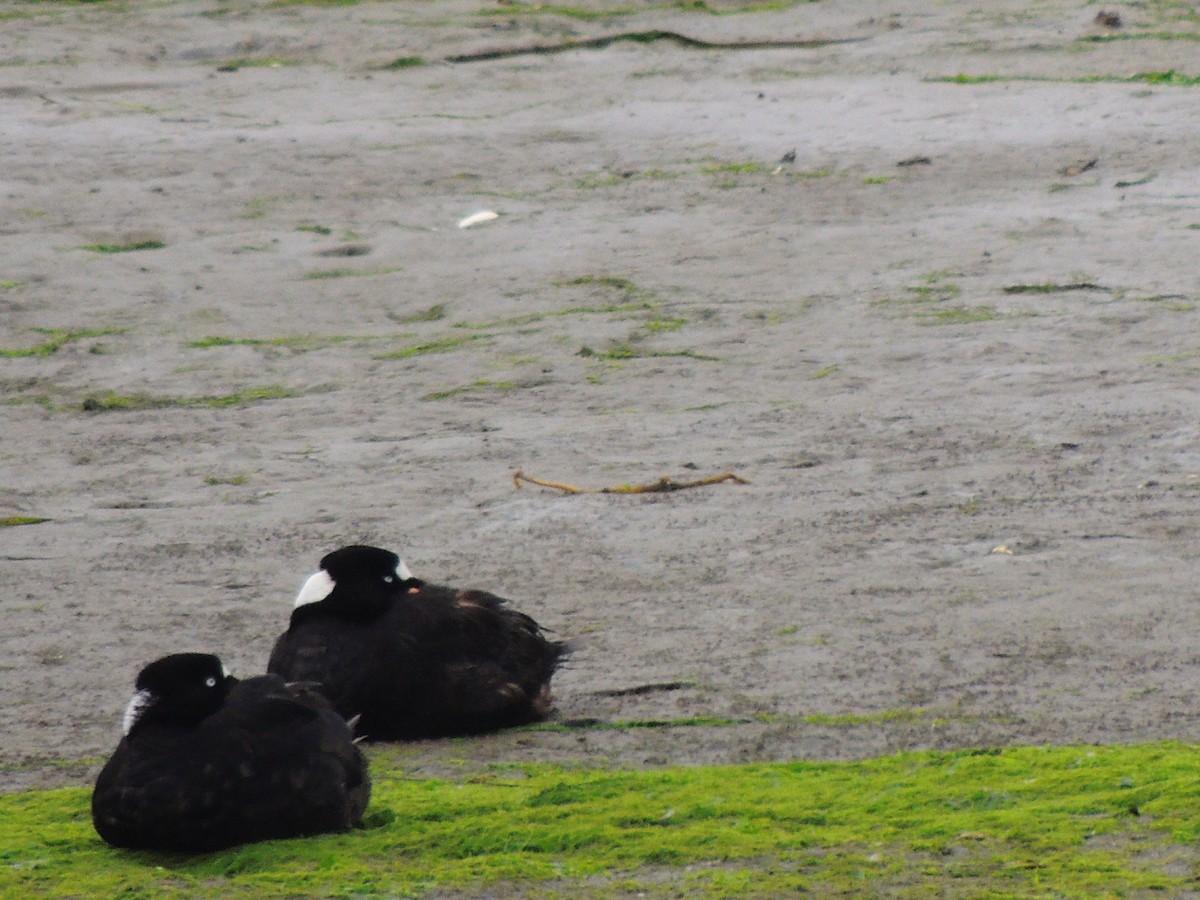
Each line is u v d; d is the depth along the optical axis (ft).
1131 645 58.39
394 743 52.85
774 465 83.97
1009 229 127.95
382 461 88.63
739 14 217.56
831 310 112.47
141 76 195.42
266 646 63.16
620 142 161.89
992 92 171.63
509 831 41.29
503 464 86.48
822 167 149.07
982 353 101.45
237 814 40.93
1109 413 88.53
